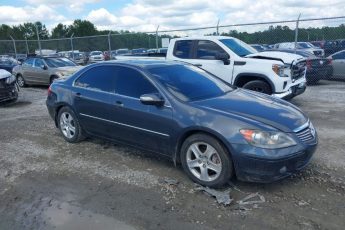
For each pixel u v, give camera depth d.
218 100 4.61
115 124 5.20
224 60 8.65
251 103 4.57
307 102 9.66
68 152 5.75
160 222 3.58
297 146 3.95
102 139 5.73
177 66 5.41
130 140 5.08
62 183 4.57
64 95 6.06
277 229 3.40
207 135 4.15
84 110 5.70
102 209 3.87
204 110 4.24
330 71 13.66
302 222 3.50
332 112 8.25
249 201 3.93
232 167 4.06
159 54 11.09
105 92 5.34
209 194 4.10
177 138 4.42
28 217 3.77
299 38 15.67
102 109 5.33
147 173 4.78
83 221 3.64
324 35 15.20
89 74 5.77
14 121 8.27
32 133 7.04
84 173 4.87
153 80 4.80
